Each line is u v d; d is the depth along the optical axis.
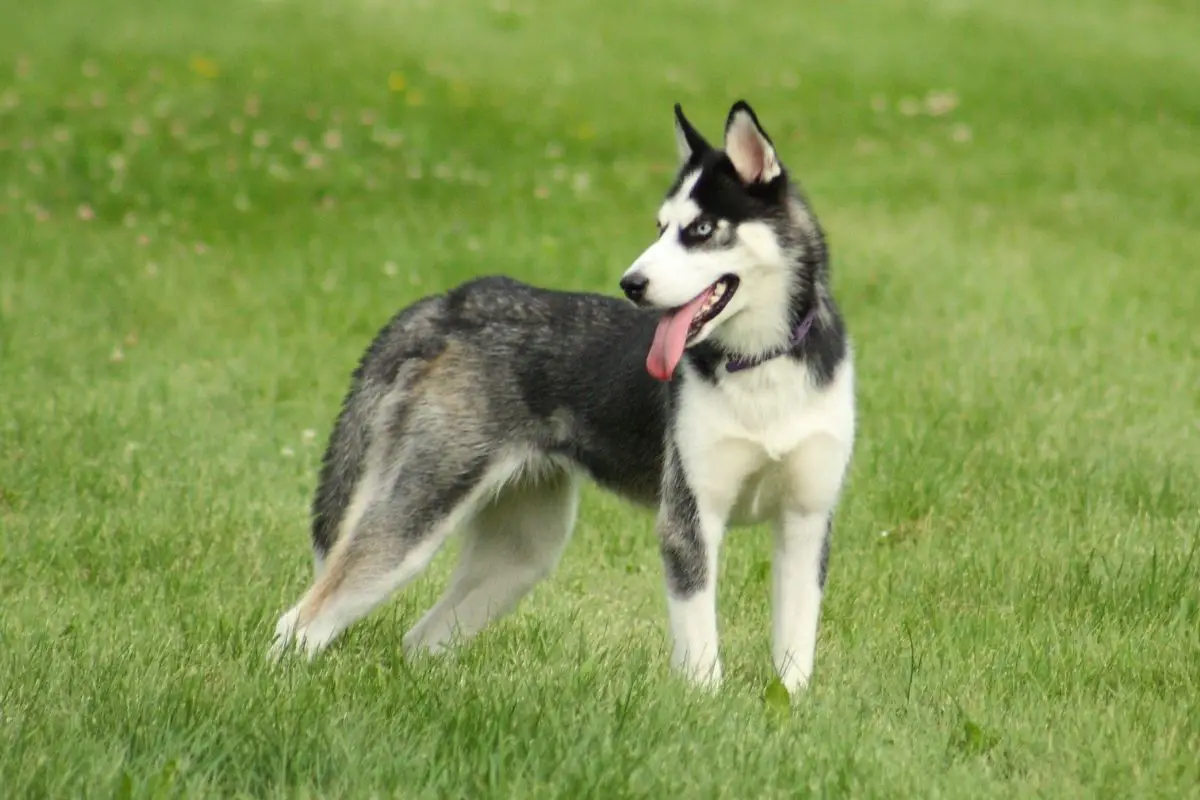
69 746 7.78
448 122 31.67
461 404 10.33
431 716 8.41
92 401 16.44
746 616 11.73
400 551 10.18
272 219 25.53
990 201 28.06
